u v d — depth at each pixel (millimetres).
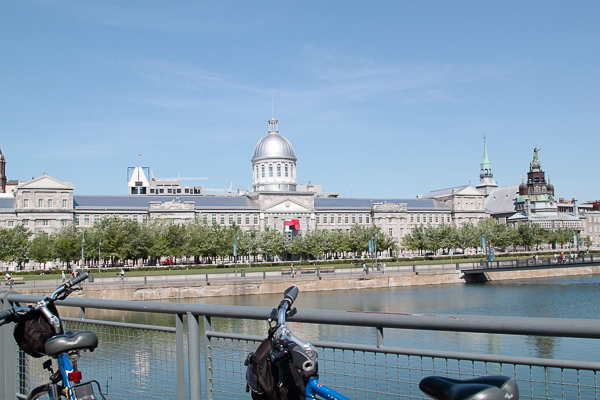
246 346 5754
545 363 4277
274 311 4539
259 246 109125
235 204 134125
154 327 6457
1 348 8094
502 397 3283
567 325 3883
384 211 145625
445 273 81312
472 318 4328
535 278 88750
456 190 156500
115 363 6977
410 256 143250
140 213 123625
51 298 5984
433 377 3748
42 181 115188
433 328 4531
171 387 6461
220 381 5914
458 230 130250
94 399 5375
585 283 77875
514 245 154625
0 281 65875
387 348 4941
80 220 119062
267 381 4309
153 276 69750
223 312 5617
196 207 126938
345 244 116688
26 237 96562
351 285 74125
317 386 4090
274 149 145875
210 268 95750
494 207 192125
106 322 7043
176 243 101312
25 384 7844
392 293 68125
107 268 95625
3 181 155500
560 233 158875
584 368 4082
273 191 133875
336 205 145750
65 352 5395
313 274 76125
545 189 186875
